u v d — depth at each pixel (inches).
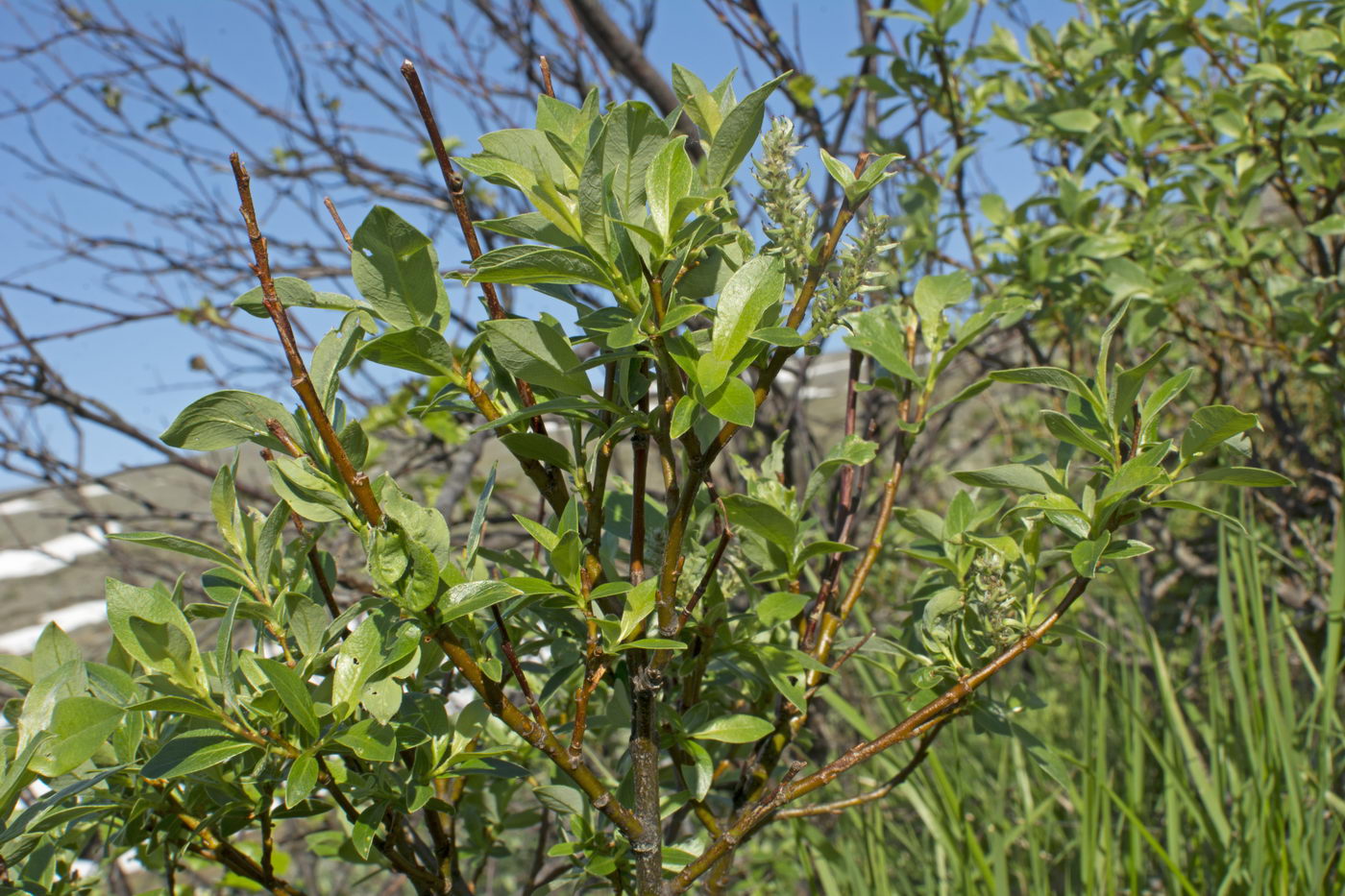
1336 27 102.7
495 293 43.8
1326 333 103.7
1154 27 111.4
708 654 49.5
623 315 37.9
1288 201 110.8
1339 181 104.0
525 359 37.8
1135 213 118.2
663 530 47.4
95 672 40.5
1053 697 146.3
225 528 45.7
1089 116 111.6
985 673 48.3
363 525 37.1
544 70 42.4
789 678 51.3
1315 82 106.9
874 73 124.3
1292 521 126.6
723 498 42.9
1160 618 171.6
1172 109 125.2
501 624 39.3
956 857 89.4
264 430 39.3
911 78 110.4
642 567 43.3
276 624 44.4
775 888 133.3
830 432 173.9
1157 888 108.5
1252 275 111.6
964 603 53.0
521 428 42.5
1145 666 140.2
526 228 38.2
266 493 132.5
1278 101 106.7
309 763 37.6
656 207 36.0
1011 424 185.9
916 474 151.3
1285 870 76.0
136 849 60.7
